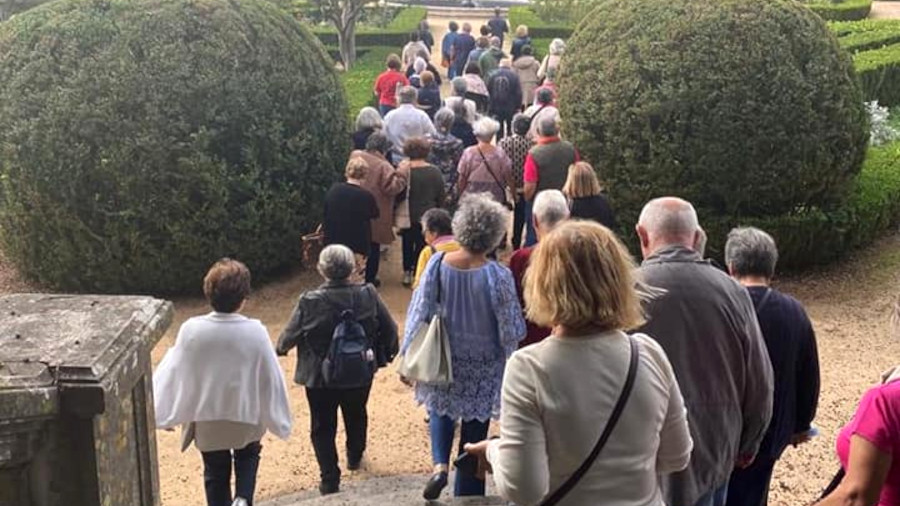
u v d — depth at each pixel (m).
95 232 9.24
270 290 9.78
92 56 9.10
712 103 9.02
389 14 27.06
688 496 3.63
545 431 2.74
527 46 16.44
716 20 9.23
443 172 10.27
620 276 2.80
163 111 9.02
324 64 10.22
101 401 2.30
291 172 9.62
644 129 9.23
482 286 4.95
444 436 5.16
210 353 4.95
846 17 27.22
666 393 2.86
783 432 4.36
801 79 9.08
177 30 9.27
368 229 8.93
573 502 2.77
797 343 4.30
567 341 2.80
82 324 2.62
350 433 6.20
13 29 9.47
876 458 2.76
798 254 9.55
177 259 9.37
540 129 9.00
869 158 11.34
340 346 5.63
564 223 2.93
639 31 9.47
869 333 8.38
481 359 5.01
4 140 9.19
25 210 9.34
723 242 9.32
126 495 2.56
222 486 5.17
